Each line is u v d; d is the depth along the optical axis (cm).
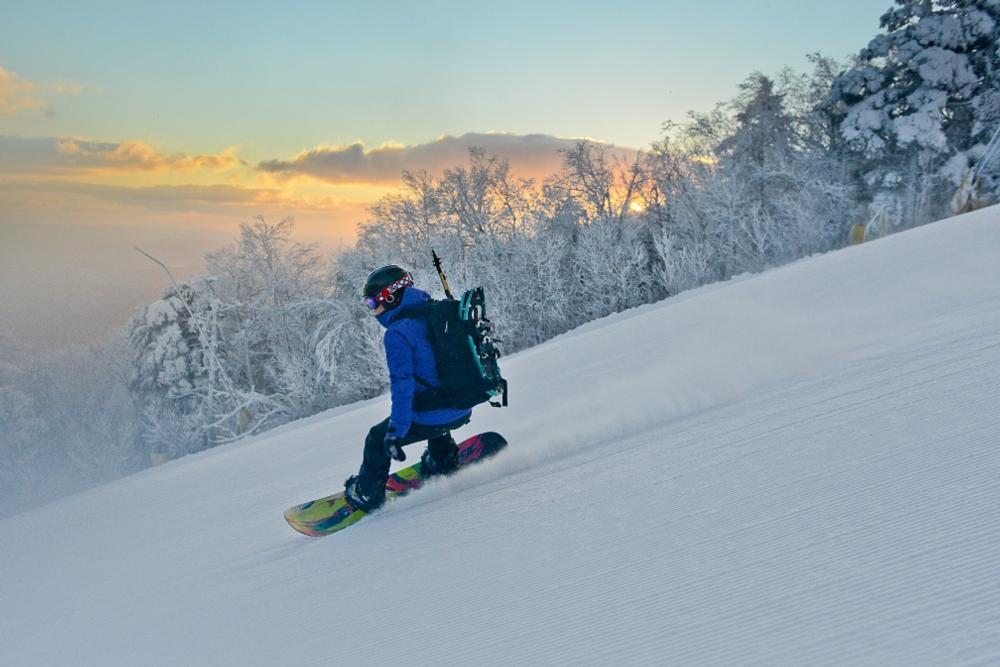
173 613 385
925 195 3656
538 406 773
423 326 448
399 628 260
